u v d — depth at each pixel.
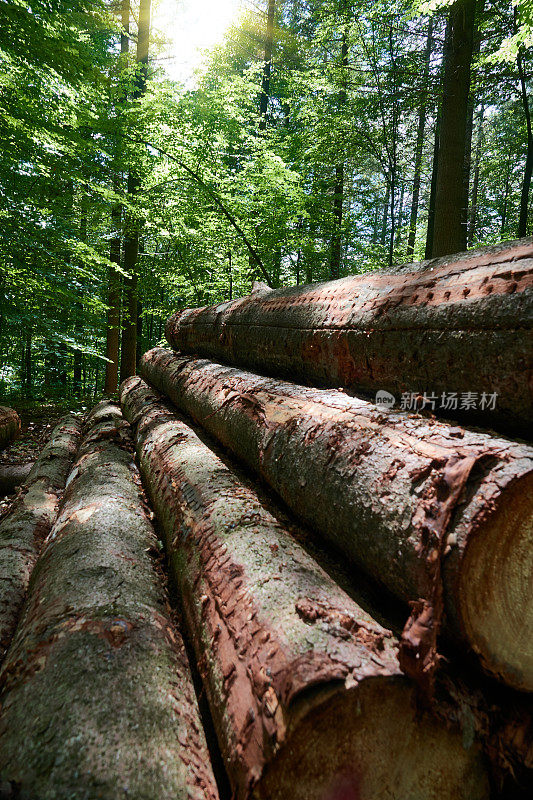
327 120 8.50
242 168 9.38
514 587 1.16
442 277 1.80
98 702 1.16
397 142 8.82
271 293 3.51
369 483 1.47
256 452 2.32
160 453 2.97
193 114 7.72
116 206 7.82
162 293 11.23
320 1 10.34
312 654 1.08
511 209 11.55
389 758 1.10
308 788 1.03
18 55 5.33
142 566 1.95
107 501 2.53
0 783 0.98
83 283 7.10
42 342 9.55
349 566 1.68
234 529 1.76
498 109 11.54
